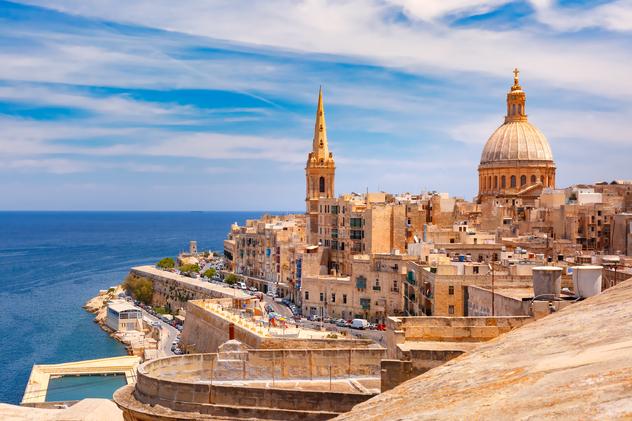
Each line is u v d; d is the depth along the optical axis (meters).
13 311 191.00
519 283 70.56
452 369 12.78
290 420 23.30
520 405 8.42
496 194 194.50
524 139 194.75
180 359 29.80
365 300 137.75
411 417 9.53
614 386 8.07
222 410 24.08
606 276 73.88
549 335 13.32
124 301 189.50
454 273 101.94
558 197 179.62
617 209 164.62
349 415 11.66
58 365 113.31
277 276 188.62
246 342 85.50
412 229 157.38
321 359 30.14
